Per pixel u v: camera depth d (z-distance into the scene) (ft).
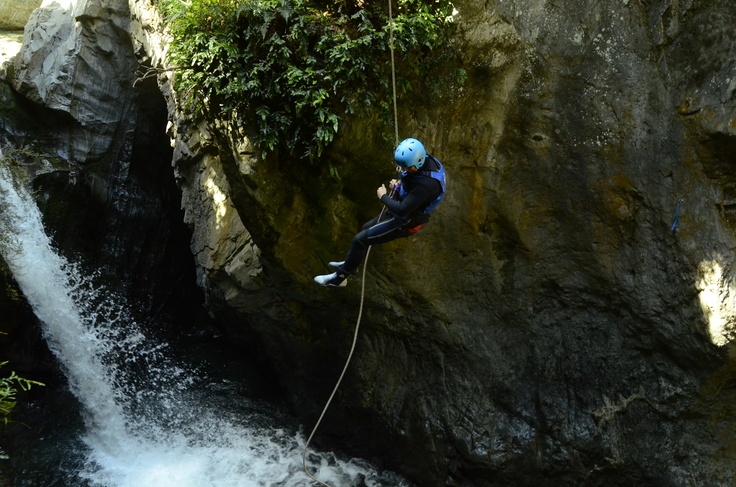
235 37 21.58
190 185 31.81
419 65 22.70
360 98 21.49
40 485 30.60
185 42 22.07
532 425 27.50
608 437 26.78
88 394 36.01
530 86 24.04
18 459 32.12
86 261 39.29
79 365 36.19
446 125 24.13
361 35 21.57
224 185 29.17
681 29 23.40
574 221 25.68
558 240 26.11
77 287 38.29
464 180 25.31
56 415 35.47
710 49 23.09
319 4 22.04
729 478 26.22
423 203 18.51
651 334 25.81
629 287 25.64
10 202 34.76
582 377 27.20
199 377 37.93
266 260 25.71
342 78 20.99
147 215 41.14
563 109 24.34
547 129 24.57
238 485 30.32
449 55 23.03
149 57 33.09
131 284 41.27
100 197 38.91
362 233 19.42
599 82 23.99
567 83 24.07
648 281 25.23
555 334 27.32
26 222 35.27
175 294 43.19
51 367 37.11
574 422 27.12
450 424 27.91
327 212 24.00
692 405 25.76
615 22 23.63
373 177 23.41
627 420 26.76
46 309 35.45
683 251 24.38
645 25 23.72
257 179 22.59
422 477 28.99
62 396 36.65
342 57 20.63
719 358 24.36
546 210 25.76
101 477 31.35
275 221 23.80
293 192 23.53
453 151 24.70
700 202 24.07
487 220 26.02
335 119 20.74
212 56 21.21
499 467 27.40
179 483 30.58
